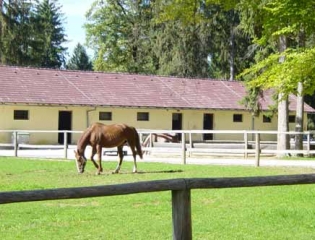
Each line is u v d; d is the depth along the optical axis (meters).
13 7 48.28
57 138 36.47
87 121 37.34
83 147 18.56
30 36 51.81
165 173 18.31
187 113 40.72
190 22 17.61
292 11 12.65
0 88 35.44
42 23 54.47
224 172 18.59
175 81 43.22
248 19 23.97
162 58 46.31
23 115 35.44
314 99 47.41
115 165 21.50
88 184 15.45
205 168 20.08
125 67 55.22
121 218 10.62
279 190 14.14
